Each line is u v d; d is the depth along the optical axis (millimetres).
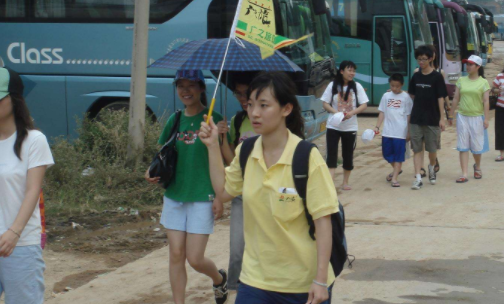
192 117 4527
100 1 10516
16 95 3572
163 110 10359
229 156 4613
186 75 4426
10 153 3561
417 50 8828
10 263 3566
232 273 4773
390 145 9133
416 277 5570
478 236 6754
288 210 3107
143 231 7102
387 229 7105
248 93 3211
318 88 10562
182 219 4551
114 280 5648
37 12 10758
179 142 4500
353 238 6789
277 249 3172
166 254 6344
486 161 10992
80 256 6336
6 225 3562
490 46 41312
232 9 10023
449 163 10852
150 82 10352
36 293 3676
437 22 19859
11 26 10852
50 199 7898
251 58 4320
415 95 8914
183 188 4496
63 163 8242
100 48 10555
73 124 10766
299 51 10086
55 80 10727
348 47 17188
